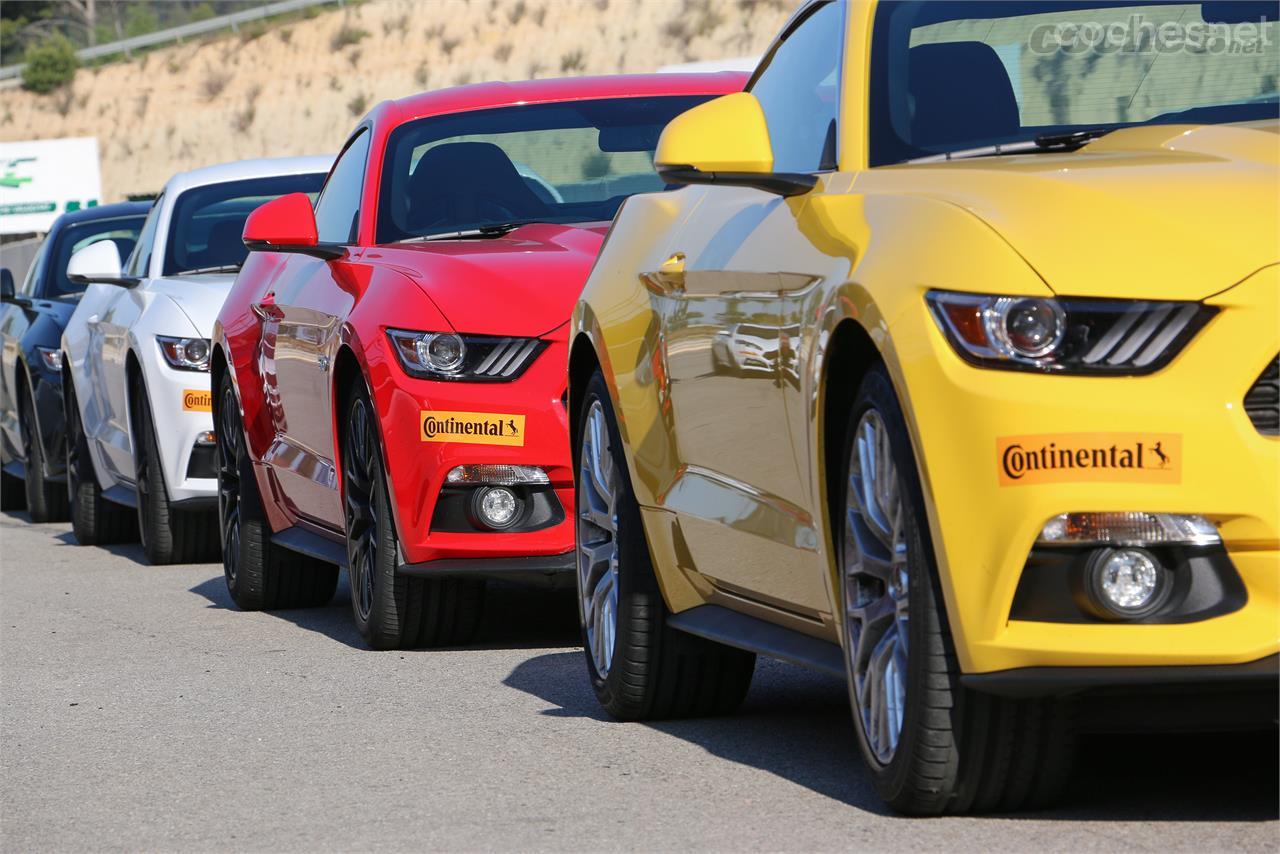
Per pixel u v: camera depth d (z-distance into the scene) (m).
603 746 9.52
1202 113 8.70
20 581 19.14
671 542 9.69
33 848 7.98
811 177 8.59
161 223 20.88
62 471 26.58
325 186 16.30
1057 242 6.90
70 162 89.12
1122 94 8.76
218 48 121.88
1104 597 6.70
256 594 15.82
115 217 28.03
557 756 9.30
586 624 10.71
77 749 10.16
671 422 9.55
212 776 9.25
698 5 103.44
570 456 12.20
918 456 6.97
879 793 7.64
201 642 14.11
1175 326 6.70
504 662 12.30
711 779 8.59
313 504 14.55
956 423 6.85
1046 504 6.69
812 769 8.68
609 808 8.11
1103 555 6.68
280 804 8.54
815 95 9.23
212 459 19.00
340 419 13.53
